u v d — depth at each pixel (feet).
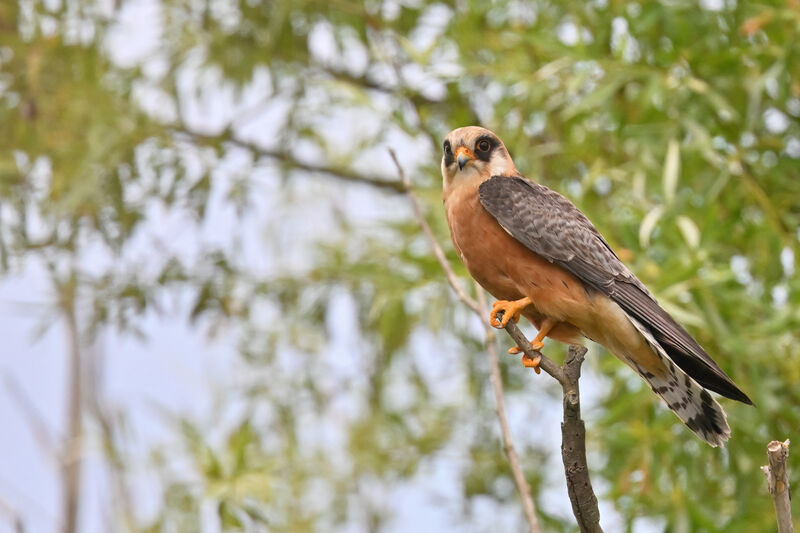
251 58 42.83
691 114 34.42
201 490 36.40
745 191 34.94
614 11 35.68
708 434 25.18
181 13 44.52
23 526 32.07
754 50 34.19
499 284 27.71
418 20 43.14
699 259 31.32
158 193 41.96
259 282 43.14
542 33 35.65
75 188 39.63
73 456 40.42
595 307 26.37
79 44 42.01
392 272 38.11
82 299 41.52
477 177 28.19
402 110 41.14
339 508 43.70
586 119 37.45
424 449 42.55
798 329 32.30
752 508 32.58
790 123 36.09
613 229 34.47
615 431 32.63
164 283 41.70
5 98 41.60
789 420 32.60
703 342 33.27
